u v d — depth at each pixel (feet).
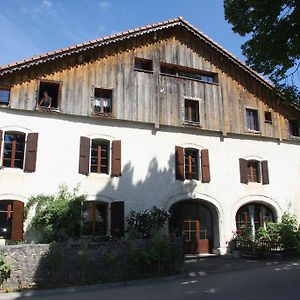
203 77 70.38
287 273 42.78
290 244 60.23
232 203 65.51
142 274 44.29
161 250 45.14
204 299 31.35
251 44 40.88
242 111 70.18
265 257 58.23
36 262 40.50
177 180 62.03
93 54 60.90
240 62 70.95
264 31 39.34
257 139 70.85
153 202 59.41
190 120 66.18
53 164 54.70
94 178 56.75
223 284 38.04
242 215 68.03
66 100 57.21
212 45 69.87
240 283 38.01
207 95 67.72
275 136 72.23
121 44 63.36
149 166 60.49
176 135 63.77
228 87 70.13
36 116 55.31
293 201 71.26
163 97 63.87
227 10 41.50
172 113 63.87
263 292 32.99
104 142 59.72
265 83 73.00
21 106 54.19
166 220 57.98
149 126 62.13
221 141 67.26
